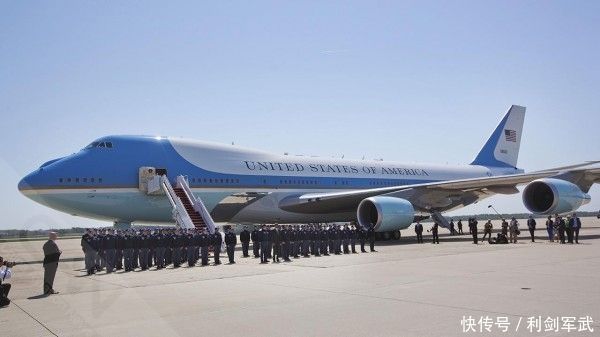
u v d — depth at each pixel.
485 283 9.47
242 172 22.86
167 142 21.48
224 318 6.93
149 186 19.95
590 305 7.26
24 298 8.99
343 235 17.94
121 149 20.19
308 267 13.46
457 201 27.97
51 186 18.39
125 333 6.04
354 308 7.42
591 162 21.75
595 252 15.73
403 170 30.02
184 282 10.95
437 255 15.73
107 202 19.48
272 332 6.06
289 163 24.97
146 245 14.47
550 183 21.70
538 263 12.70
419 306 7.42
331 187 25.97
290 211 24.38
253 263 15.41
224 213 22.66
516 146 38.19
